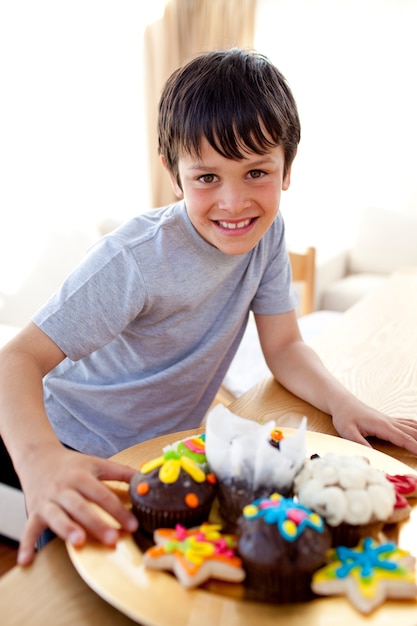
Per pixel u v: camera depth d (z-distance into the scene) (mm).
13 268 2008
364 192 3453
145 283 723
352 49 3281
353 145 3414
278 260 919
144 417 854
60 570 461
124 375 838
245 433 515
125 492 534
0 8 2340
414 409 801
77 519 470
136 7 3004
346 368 940
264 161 658
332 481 470
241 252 724
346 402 752
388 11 3143
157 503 461
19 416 576
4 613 416
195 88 655
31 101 2559
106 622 412
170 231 752
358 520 445
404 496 532
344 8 3240
